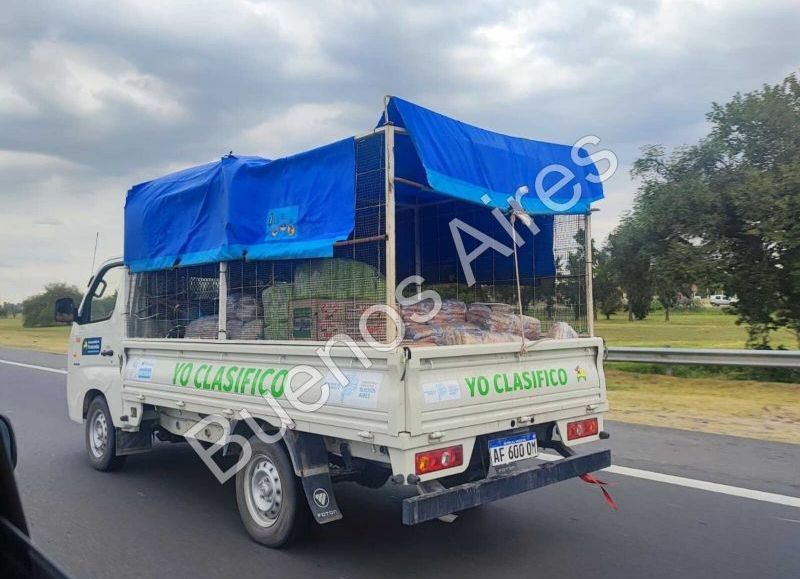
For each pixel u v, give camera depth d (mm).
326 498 4594
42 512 5832
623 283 14430
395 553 4844
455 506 4137
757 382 11477
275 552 4871
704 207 12438
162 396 6012
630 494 6051
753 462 6926
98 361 7168
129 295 6773
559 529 5270
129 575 4473
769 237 11266
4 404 12000
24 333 37906
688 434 8203
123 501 6145
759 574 4348
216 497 6277
